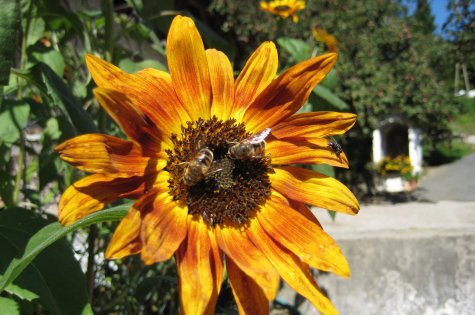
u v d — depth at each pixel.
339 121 0.16
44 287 0.14
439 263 0.46
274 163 0.17
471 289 0.45
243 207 0.16
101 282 0.28
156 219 0.14
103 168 0.13
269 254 0.15
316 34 0.39
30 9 0.22
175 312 0.29
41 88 0.19
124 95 0.13
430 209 0.82
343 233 0.49
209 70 0.17
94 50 0.26
